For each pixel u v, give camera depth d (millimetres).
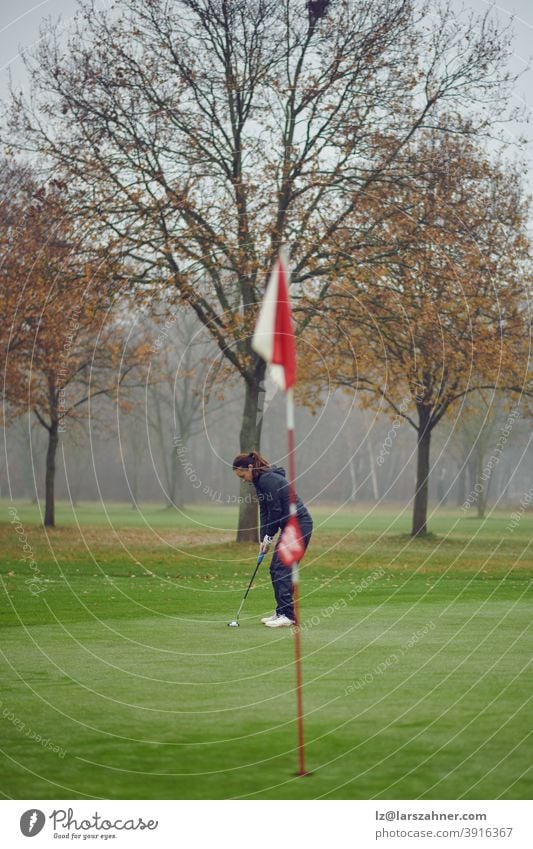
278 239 21250
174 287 21531
